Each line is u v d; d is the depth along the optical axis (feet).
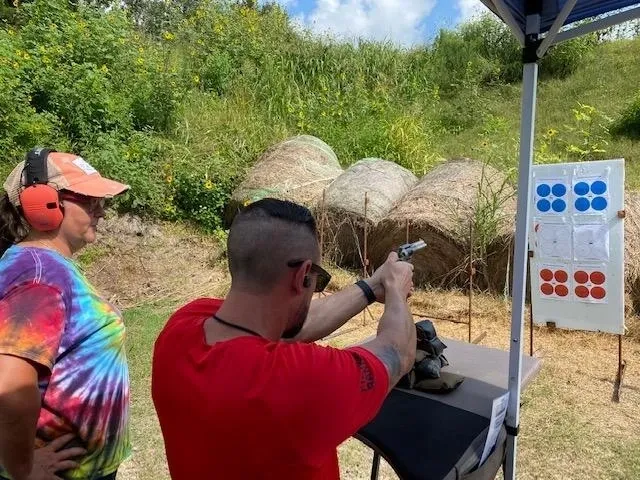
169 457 4.02
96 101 24.32
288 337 4.38
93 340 5.07
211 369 3.64
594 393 11.91
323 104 32.04
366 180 20.47
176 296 18.61
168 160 24.40
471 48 41.83
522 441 10.32
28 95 23.30
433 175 20.13
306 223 3.93
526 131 6.28
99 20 27.99
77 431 5.03
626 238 15.58
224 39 35.76
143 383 12.68
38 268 4.85
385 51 39.55
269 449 3.43
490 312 16.17
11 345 4.39
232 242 3.91
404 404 6.13
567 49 39.47
